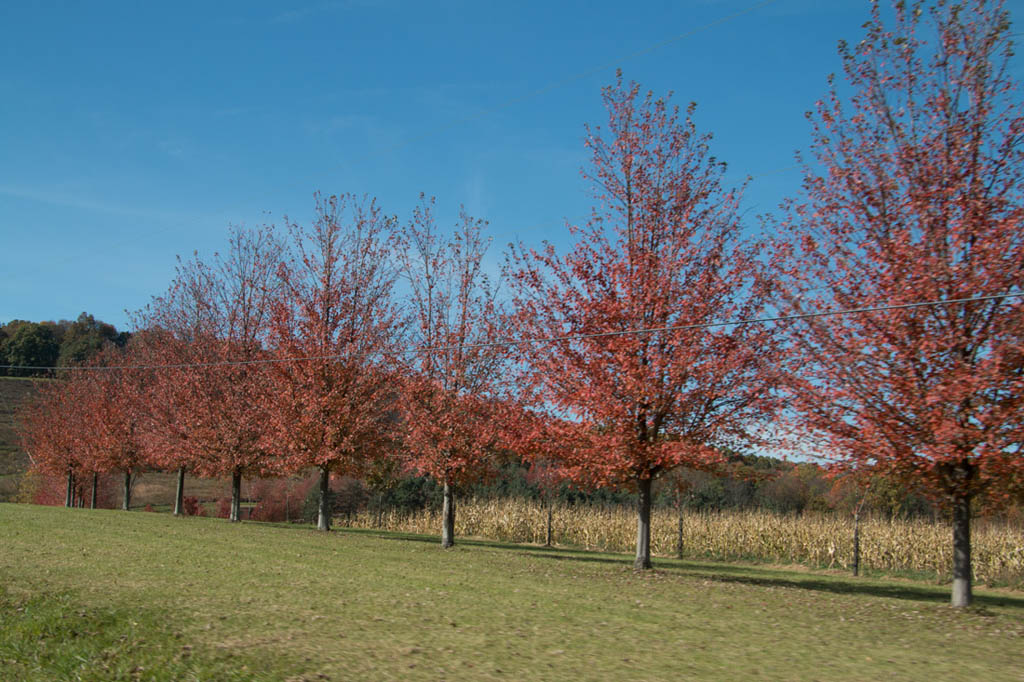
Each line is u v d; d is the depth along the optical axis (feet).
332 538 76.18
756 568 74.90
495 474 73.67
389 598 37.35
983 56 40.63
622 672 24.54
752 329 50.60
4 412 237.86
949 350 38.29
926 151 40.88
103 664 24.79
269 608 33.55
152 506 174.70
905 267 40.04
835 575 70.44
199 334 112.06
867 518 89.51
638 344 51.60
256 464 104.32
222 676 23.43
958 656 28.66
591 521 98.63
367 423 86.02
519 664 25.25
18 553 49.57
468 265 74.59
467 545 81.20
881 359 40.14
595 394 51.93
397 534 99.09
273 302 94.63
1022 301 37.55
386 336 88.22
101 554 50.60
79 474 152.87
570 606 36.88
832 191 43.39
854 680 24.32
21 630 28.63
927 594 51.60
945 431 36.65
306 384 89.30
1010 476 39.19
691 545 90.79
